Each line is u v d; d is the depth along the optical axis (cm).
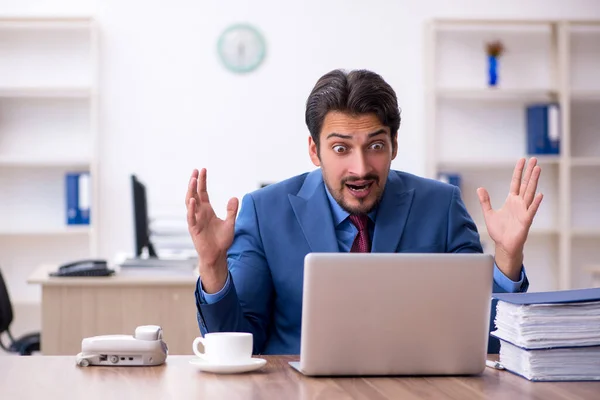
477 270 182
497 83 635
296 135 639
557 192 655
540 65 656
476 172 654
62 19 606
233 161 636
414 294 181
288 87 638
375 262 179
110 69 628
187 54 633
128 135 630
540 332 180
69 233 634
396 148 230
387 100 216
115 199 630
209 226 202
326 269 178
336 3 641
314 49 639
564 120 630
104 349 195
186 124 634
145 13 630
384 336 181
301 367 181
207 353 192
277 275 236
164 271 429
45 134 629
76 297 416
